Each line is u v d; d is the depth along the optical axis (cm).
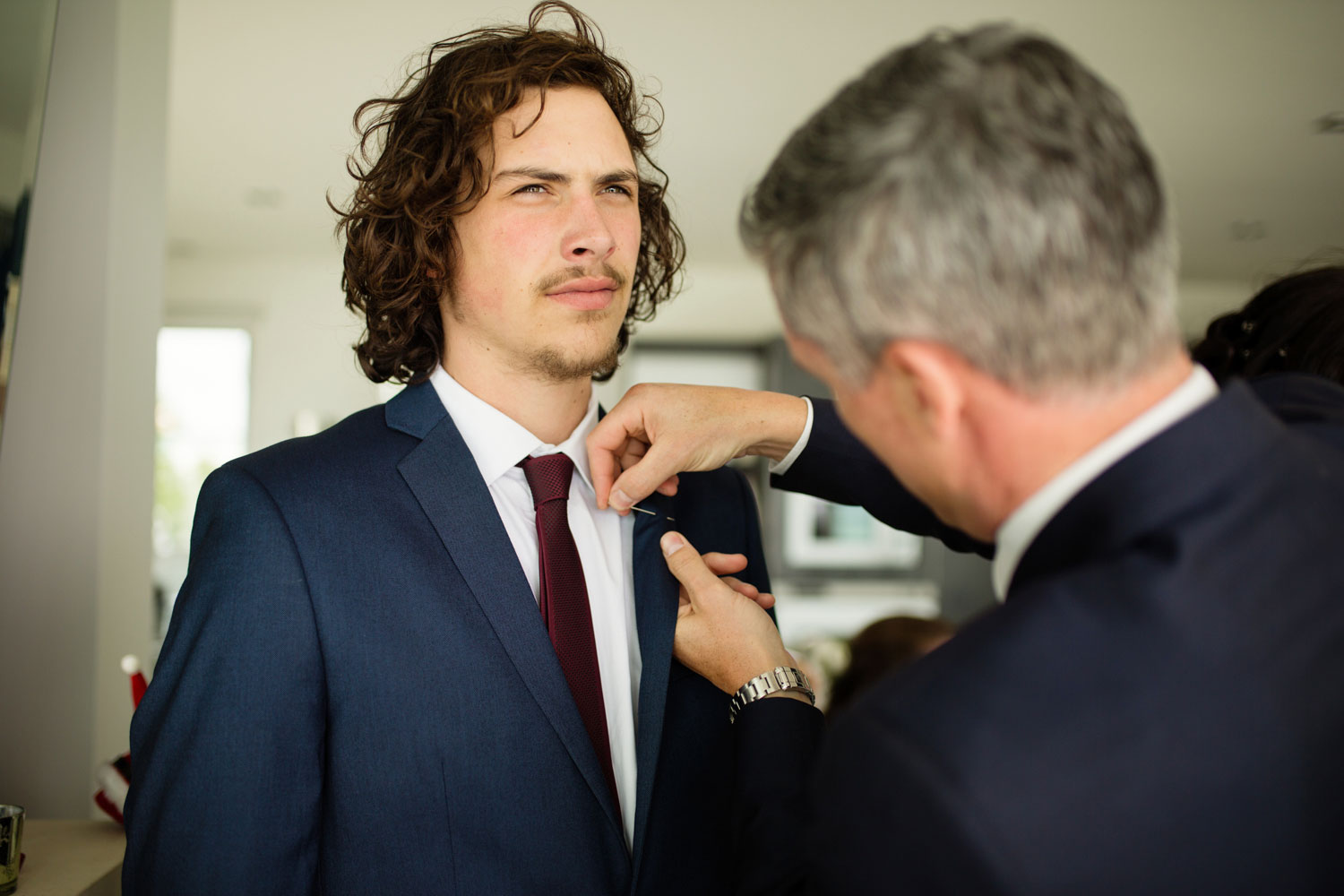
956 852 56
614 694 109
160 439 584
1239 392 67
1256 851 58
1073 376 62
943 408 66
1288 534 63
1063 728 58
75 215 193
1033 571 69
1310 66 350
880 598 625
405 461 105
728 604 107
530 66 107
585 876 98
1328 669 60
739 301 624
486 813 97
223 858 90
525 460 111
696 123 402
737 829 94
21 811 122
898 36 330
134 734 98
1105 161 60
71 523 190
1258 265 606
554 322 106
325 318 589
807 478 122
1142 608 60
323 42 329
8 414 188
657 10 314
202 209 493
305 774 95
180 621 97
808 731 100
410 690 97
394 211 114
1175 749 58
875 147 62
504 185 105
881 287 63
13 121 158
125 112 199
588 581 112
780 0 309
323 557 97
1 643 185
